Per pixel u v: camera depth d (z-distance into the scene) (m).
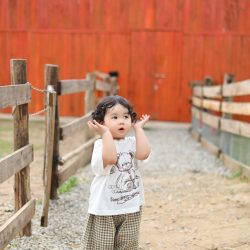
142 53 17.81
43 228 6.18
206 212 7.16
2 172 4.68
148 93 17.89
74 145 13.10
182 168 10.45
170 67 17.72
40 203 7.29
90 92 11.01
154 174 9.87
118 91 17.59
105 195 4.29
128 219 4.38
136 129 4.46
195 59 17.56
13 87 4.99
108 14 17.86
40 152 11.87
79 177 9.25
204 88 13.48
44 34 18.19
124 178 4.33
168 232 6.32
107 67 18.00
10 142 12.94
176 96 17.77
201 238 6.07
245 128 9.07
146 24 17.70
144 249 5.72
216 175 9.73
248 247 5.73
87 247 4.43
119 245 4.44
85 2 17.92
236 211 7.15
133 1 17.69
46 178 6.23
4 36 18.36
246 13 17.23
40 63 18.28
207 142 12.78
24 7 18.19
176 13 17.53
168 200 7.85
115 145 4.36
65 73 18.22
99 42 17.97
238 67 17.39
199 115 14.15
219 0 17.28
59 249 5.50
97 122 4.44
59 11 18.06
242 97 16.52
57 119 7.53
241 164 9.44
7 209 6.88
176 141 14.27
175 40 17.61
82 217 6.75
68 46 18.12
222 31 17.36
